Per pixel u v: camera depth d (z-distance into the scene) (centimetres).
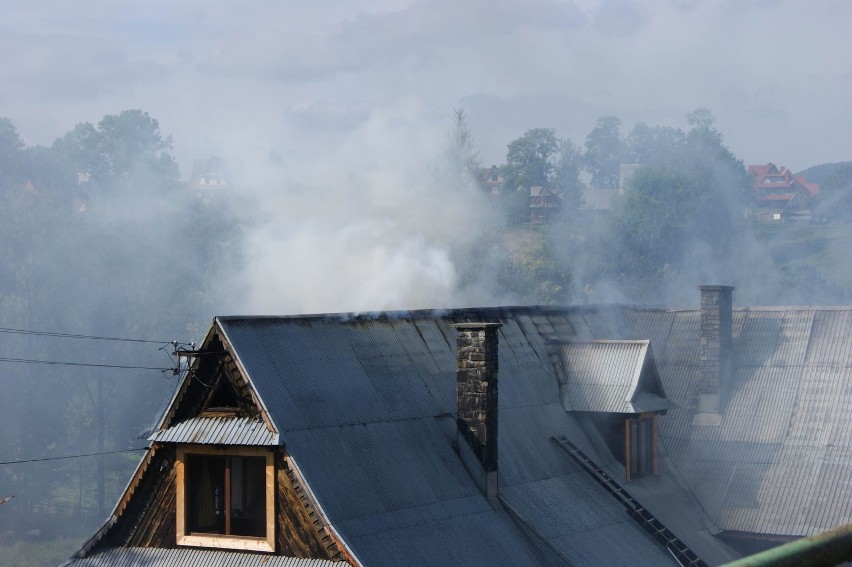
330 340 2675
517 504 2756
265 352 2464
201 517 2425
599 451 3288
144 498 2452
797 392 3666
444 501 2547
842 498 3312
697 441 3628
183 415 2434
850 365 3678
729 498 3428
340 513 2280
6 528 6612
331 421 2462
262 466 2381
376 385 2677
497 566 2469
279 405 2364
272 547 2297
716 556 3234
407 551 2317
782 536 3281
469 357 2747
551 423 3219
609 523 2955
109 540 2467
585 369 3403
